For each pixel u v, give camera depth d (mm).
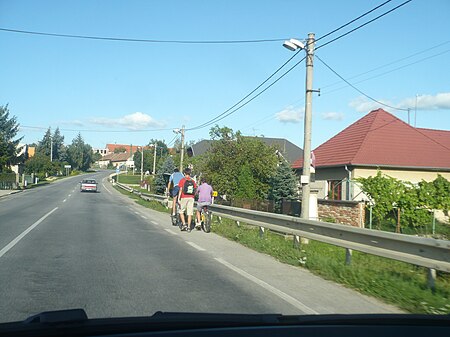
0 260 8875
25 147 83250
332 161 26109
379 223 18594
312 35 13914
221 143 28406
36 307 5715
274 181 27984
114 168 170750
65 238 12305
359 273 7633
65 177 98625
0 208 24359
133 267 8461
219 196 28438
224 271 8328
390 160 24844
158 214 23203
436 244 6543
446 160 25984
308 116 13875
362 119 29906
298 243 10898
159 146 109500
